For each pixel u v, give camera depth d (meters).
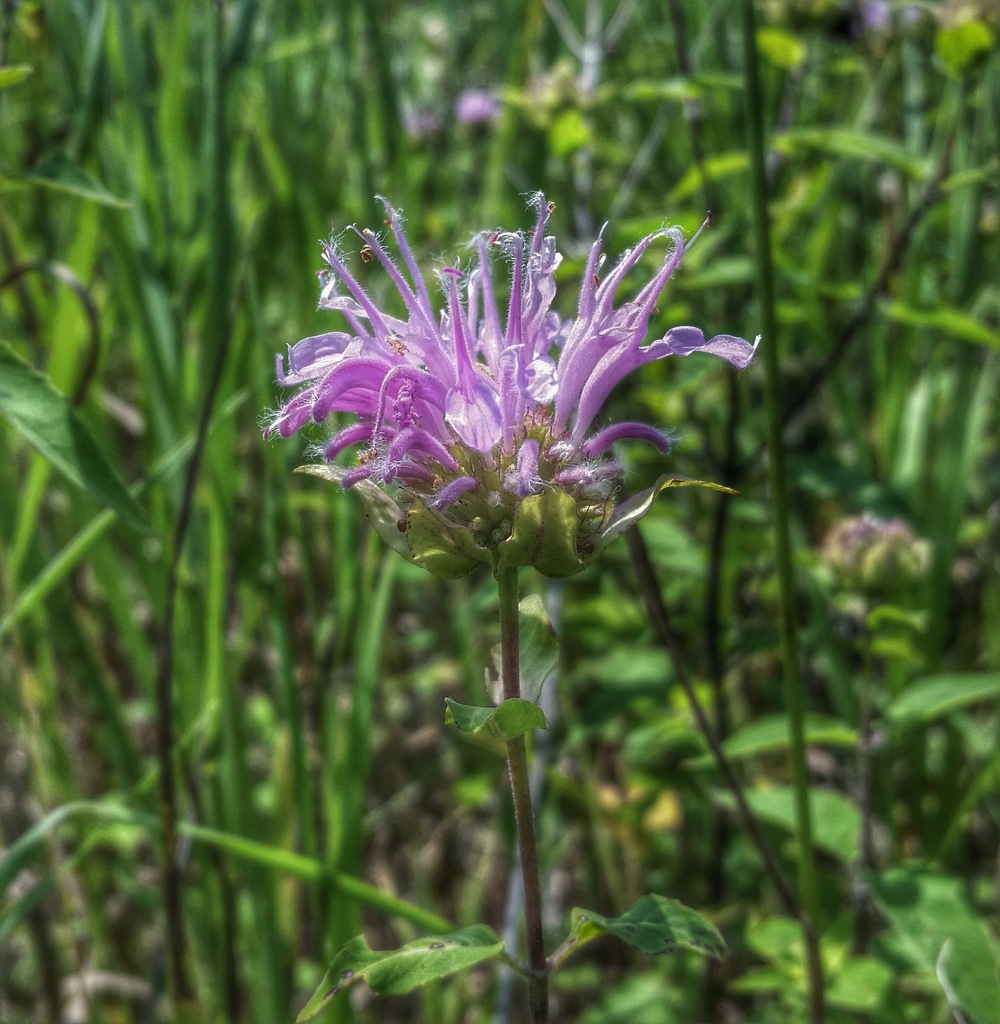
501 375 0.14
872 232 0.36
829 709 0.32
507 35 0.42
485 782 0.29
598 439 0.15
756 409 0.35
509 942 0.25
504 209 0.36
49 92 0.32
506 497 0.14
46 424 0.15
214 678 0.22
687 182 0.28
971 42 0.24
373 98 0.33
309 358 0.14
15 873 0.19
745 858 0.29
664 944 0.13
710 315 0.33
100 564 0.24
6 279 0.22
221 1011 0.23
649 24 0.44
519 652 0.15
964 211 0.31
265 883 0.22
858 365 0.35
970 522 0.33
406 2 0.55
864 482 0.26
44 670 0.25
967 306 0.31
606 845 0.28
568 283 0.32
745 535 0.28
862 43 0.36
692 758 0.25
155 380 0.24
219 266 0.24
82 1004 0.26
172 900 0.20
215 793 0.23
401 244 0.15
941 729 0.32
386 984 0.13
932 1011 0.25
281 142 0.30
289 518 0.24
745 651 0.28
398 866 0.32
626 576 0.34
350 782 0.21
